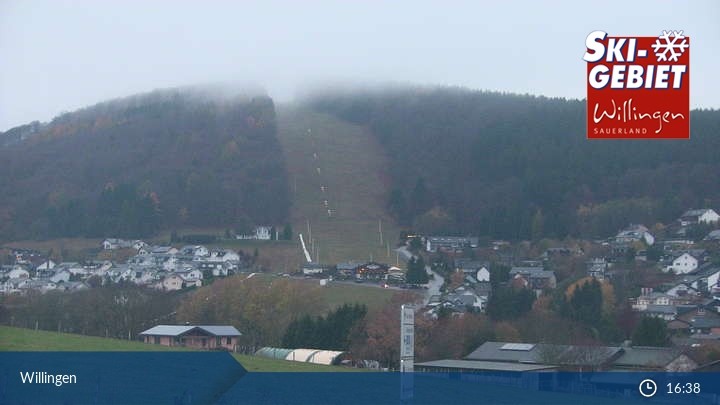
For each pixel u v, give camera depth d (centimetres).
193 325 10106
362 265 18488
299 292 12325
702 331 11712
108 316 10706
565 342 8675
